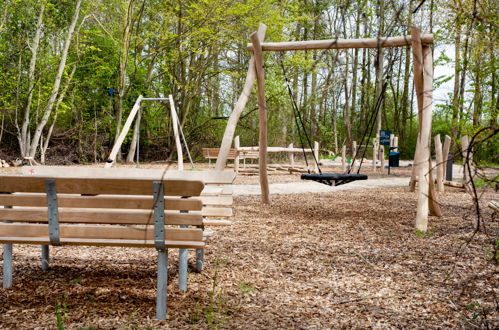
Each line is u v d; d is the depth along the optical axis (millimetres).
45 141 21438
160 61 22141
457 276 3871
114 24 22891
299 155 26562
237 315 2969
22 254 4422
